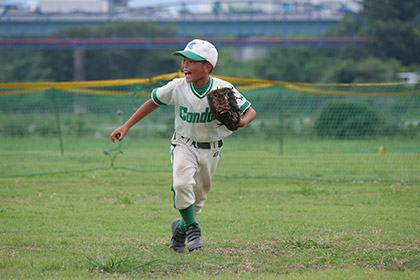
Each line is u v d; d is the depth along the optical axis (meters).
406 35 186.38
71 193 30.39
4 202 27.33
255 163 45.47
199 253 17.92
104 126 73.62
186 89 17.08
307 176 37.78
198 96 16.91
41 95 84.06
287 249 18.38
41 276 15.03
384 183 34.47
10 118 80.00
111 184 33.97
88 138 68.00
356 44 190.00
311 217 23.78
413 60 188.62
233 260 17.02
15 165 43.47
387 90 91.62
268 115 78.25
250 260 17.02
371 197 29.09
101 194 30.02
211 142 17.42
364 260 16.98
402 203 27.38
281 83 40.12
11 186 32.81
